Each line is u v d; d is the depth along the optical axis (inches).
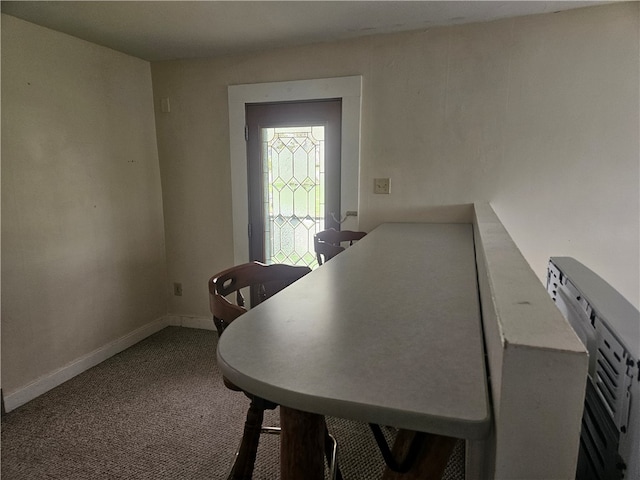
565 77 81.6
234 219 111.0
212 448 67.4
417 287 41.2
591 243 84.8
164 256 120.7
